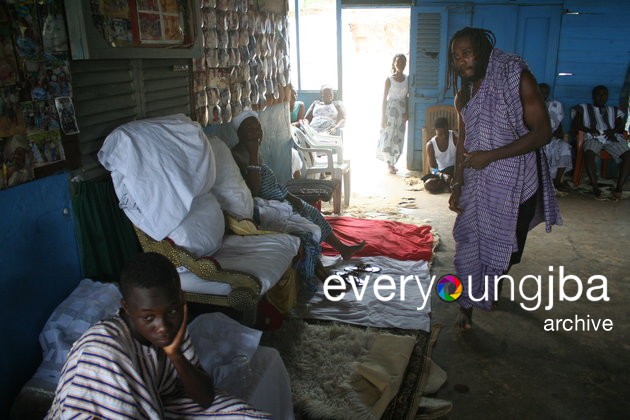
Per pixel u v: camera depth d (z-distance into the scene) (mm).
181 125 2762
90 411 1387
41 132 2193
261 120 4789
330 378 2713
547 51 6945
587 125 6352
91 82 2514
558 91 7031
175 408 1706
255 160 3812
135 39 2723
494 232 3043
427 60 7227
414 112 7434
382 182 6980
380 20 14672
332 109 7027
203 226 2779
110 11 2512
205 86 3666
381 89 14555
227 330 2178
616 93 6848
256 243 3045
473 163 2975
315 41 10109
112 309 2291
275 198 3820
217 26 3746
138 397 1451
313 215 3986
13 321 2113
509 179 2941
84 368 1395
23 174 2113
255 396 1948
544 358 3045
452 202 3322
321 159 6504
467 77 2936
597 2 6629
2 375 2074
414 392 2674
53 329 2182
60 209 2328
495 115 2873
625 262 4332
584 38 6781
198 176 2738
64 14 2285
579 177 6551
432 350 3125
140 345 1499
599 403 2664
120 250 2635
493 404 2662
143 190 2508
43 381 2090
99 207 2516
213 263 2611
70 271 2410
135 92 2857
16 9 2041
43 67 2184
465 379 2863
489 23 7031
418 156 7602
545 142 2852
